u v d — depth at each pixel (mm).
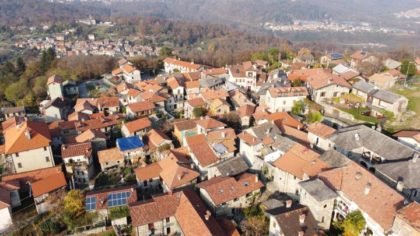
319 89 90250
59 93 129500
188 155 76938
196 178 69000
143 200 63719
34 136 77938
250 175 65312
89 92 137750
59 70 156625
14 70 167250
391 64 115438
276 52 158375
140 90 121875
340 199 52438
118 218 58281
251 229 54719
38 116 115438
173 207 58031
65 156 75562
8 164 80875
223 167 68688
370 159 63219
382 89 86875
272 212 51875
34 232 59469
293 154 65250
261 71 130250
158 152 81375
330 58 138750
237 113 94000
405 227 42375
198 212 54719
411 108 82562
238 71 126125
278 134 74375
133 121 93250
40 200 65250
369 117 77750
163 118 103188
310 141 74250
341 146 65750
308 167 60250
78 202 61188
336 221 52469
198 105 103938
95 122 97250
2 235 59219
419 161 54344
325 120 83000
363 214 48812
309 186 52719
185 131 86188
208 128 82188
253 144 72250
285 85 100875
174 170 68562
